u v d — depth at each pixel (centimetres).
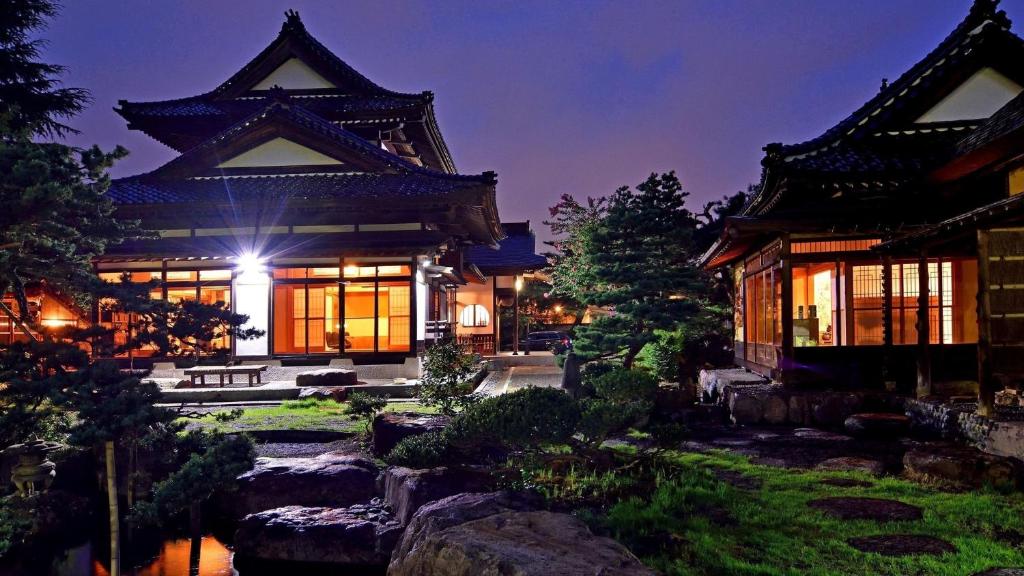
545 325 4191
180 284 2141
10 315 794
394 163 2308
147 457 1040
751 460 986
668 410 1395
